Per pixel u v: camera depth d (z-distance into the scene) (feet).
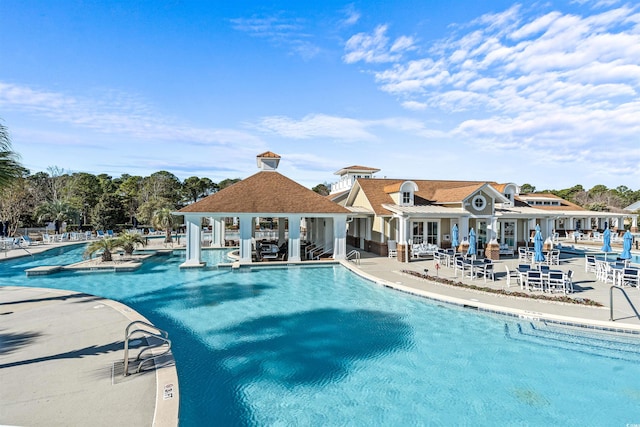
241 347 34.88
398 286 56.70
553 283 51.55
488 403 25.46
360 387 27.55
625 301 46.50
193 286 62.13
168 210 125.59
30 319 37.96
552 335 37.58
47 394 22.71
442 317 43.93
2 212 140.77
